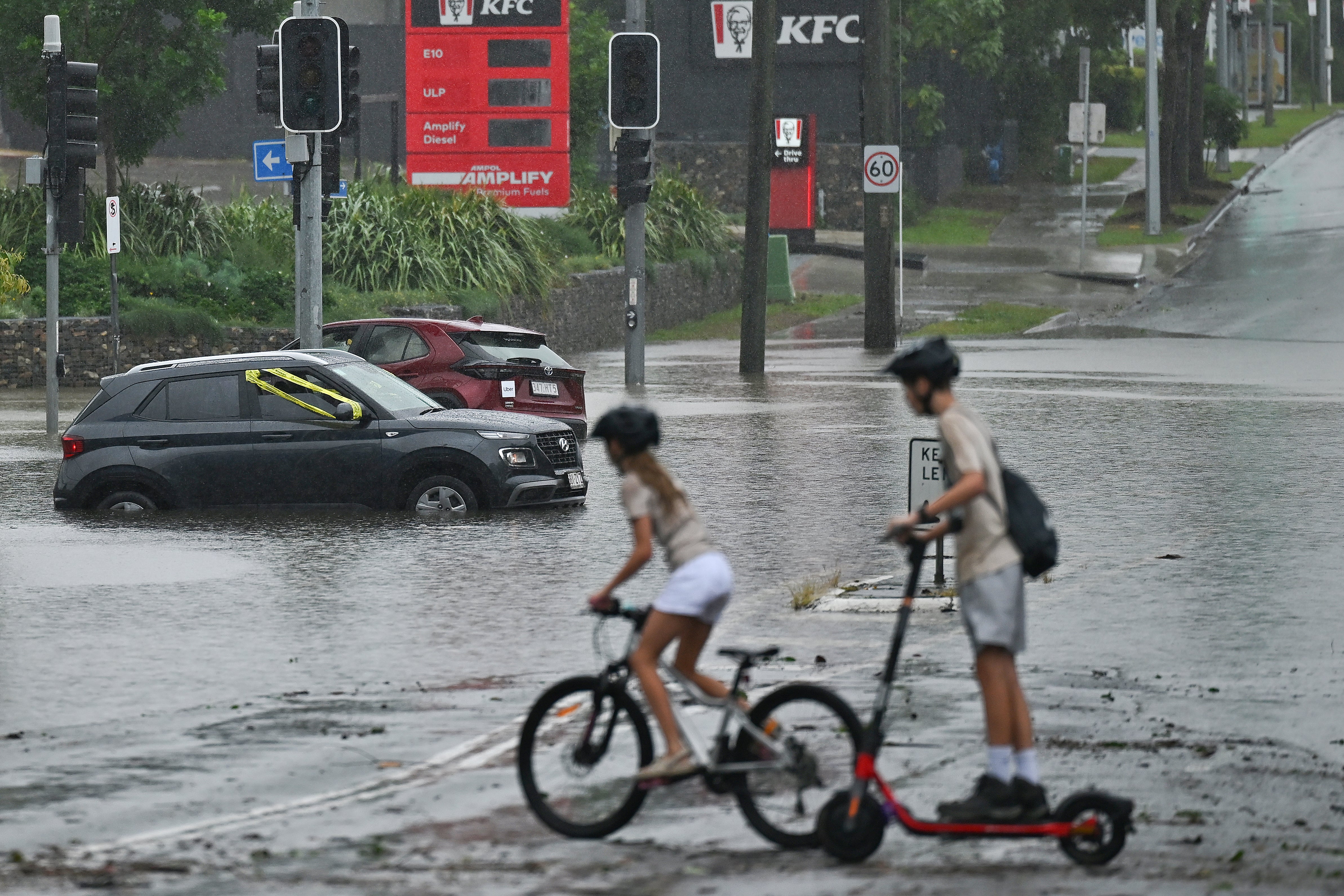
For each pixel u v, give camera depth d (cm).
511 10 14725
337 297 10644
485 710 2830
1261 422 7231
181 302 10219
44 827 2231
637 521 2164
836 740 2514
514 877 2020
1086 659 3152
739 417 7650
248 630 3491
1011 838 2070
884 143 11838
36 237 10294
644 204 9438
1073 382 9144
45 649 3328
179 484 5056
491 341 6606
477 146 14838
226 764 2525
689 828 2217
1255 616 3531
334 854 2112
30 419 7969
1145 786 2364
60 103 7181
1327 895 1925
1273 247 17962
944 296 15400
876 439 6794
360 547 4469
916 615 3594
